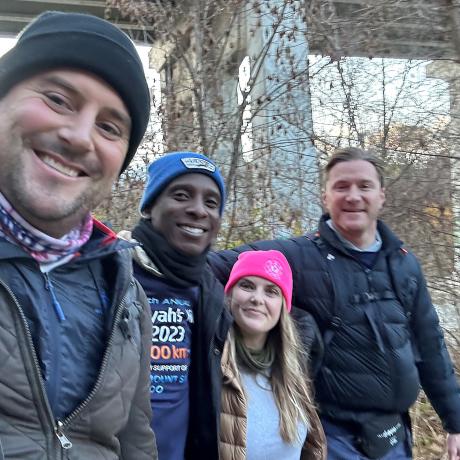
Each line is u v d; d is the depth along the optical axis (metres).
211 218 1.06
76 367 0.60
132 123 0.68
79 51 0.60
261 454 1.04
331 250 1.30
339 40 3.03
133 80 0.65
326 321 1.25
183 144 2.79
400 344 1.25
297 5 2.82
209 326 1.02
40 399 0.55
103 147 0.64
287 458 1.07
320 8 2.93
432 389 1.39
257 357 1.14
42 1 5.27
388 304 1.27
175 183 1.04
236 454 1.02
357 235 1.29
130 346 0.68
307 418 1.13
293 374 1.12
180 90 2.87
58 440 0.56
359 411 1.23
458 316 2.78
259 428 1.06
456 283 2.88
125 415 0.65
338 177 1.30
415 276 1.34
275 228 2.76
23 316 0.55
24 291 0.58
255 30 2.78
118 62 0.63
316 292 1.26
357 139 3.24
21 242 0.59
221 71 2.97
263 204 2.82
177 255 1.01
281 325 1.16
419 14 2.83
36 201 0.59
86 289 0.66
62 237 0.63
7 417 0.54
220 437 1.03
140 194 2.65
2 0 5.35
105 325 0.65
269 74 2.83
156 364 0.97
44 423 0.55
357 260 1.29
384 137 3.28
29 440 0.54
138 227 1.06
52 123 0.59
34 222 0.60
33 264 0.60
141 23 2.91
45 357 0.57
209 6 2.83
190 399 1.02
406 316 1.30
